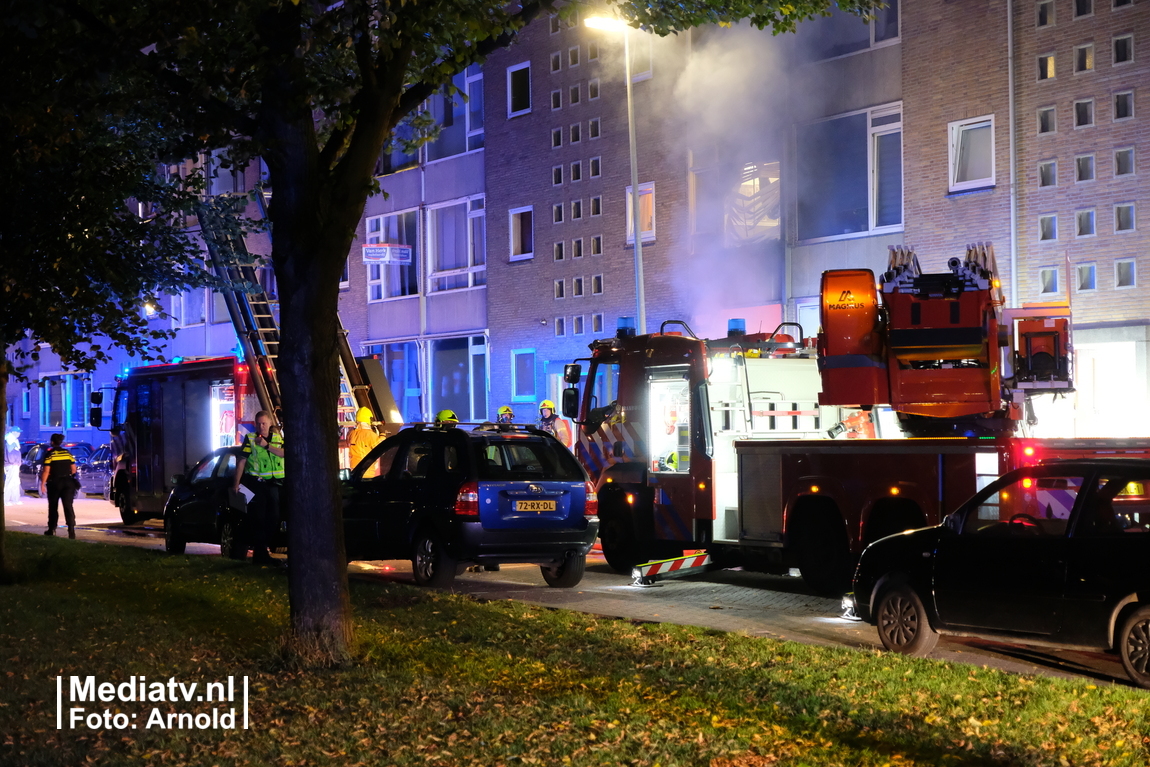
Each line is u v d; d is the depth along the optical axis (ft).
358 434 68.03
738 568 47.42
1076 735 20.76
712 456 44.91
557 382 97.76
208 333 140.77
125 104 27.96
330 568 27.76
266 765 19.74
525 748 20.27
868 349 39.37
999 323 38.65
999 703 23.11
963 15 70.90
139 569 46.16
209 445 72.02
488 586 45.70
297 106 26.45
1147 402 62.85
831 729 21.44
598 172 93.91
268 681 25.93
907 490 36.40
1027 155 68.13
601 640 30.37
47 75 27.96
